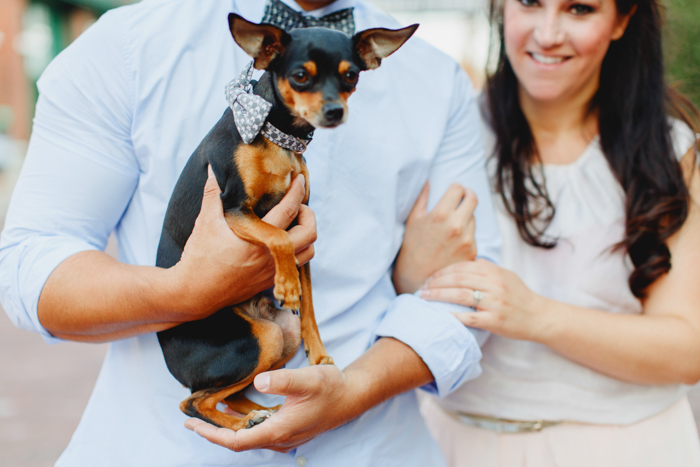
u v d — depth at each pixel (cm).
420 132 183
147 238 160
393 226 174
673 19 248
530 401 204
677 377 187
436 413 227
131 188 159
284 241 136
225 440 137
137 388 156
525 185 212
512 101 218
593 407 199
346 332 167
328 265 164
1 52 1497
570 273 207
